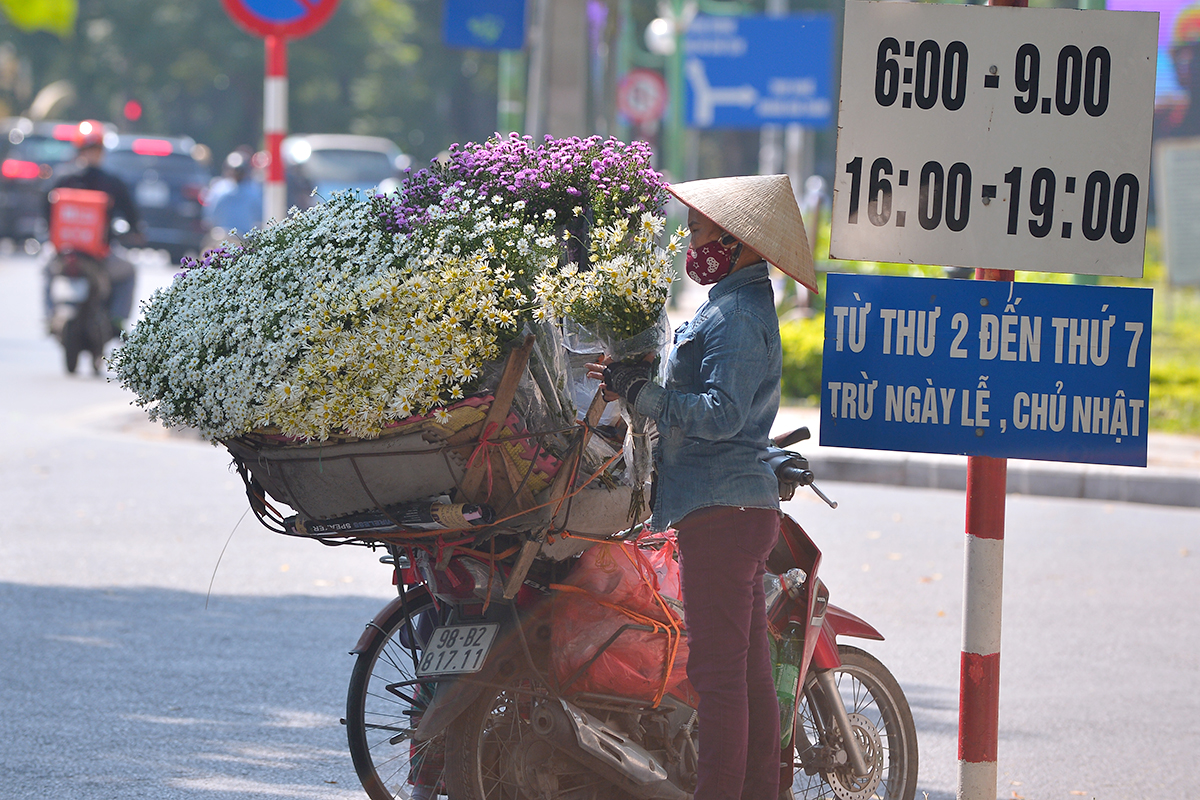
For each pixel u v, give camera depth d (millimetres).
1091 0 39406
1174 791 13961
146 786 13133
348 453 10008
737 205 10383
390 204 10930
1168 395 35750
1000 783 14109
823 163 136750
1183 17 47625
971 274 19812
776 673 11562
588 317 10156
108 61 153625
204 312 10508
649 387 10195
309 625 18469
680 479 10570
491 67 165500
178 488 26422
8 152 92438
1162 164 47750
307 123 158500
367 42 156500
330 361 9844
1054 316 10516
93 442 30516
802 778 12430
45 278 38875
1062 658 18172
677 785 11273
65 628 18000
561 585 11031
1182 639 19062
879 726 13516
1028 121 10500
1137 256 10438
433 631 11125
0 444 29812
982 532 10867
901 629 19062
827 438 10859
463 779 10703
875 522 25406
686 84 64062
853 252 10703
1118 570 22625
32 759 13672
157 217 76812
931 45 10555
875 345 10750
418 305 9992
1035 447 10609
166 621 18453
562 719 10797
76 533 22875
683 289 59969
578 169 10719
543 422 10328
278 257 10492
